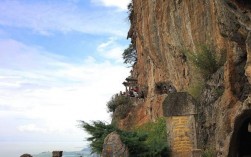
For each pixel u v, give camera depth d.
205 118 18.72
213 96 18.39
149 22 31.67
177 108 18.39
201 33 21.95
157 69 33.12
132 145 17.56
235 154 16.78
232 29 16.19
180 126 18.30
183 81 26.34
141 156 17.72
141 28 35.25
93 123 18.98
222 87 18.08
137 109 40.78
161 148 18.16
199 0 21.77
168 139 18.52
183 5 24.31
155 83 34.09
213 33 20.02
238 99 16.36
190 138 18.12
